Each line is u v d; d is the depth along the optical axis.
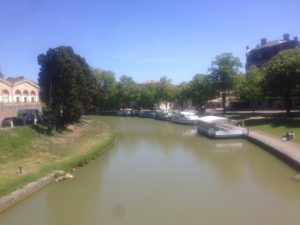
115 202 23.03
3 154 32.78
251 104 98.31
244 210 21.16
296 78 55.84
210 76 82.56
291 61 56.09
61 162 31.61
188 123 77.75
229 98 106.88
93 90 71.12
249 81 72.00
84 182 27.67
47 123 48.47
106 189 25.81
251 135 47.34
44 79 50.50
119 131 66.94
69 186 26.56
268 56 99.44
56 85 50.19
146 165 33.84
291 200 22.64
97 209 21.81
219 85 81.31
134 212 21.25
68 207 22.14
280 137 44.22
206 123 55.78
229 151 40.56
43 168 28.89
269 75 59.12
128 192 25.11
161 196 24.14
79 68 54.25
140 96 120.44
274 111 78.62
